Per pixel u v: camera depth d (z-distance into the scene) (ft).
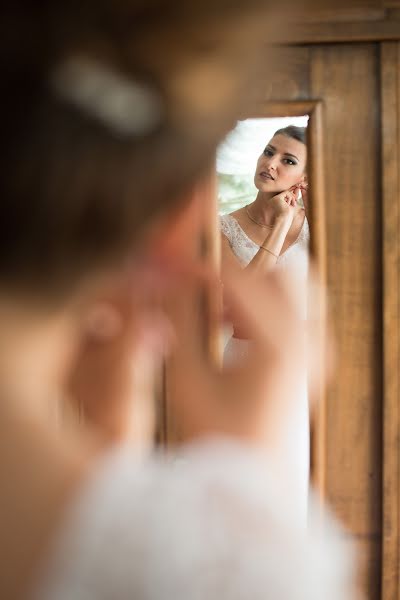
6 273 0.84
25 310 0.86
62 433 0.92
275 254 5.02
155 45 0.86
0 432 0.84
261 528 0.96
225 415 1.11
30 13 0.83
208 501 0.95
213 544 0.92
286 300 1.17
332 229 4.60
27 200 0.82
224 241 5.13
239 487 0.99
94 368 1.11
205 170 0.94
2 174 0.81
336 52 4.49
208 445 1.08
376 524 4.75
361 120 4.53
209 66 0.90
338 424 4.68
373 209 4.59
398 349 4.60
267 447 1.09
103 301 1.02
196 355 1.15
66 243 0.85
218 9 0.89
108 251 0.88
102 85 0.84
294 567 0.96
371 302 4.63
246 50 0.92
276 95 4.49
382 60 4.45
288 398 1.12
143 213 0.89
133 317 1.09
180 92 0.88
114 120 0.84
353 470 4.71
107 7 0.84
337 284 4.62
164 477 0.96
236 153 4.90
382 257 4.57
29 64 0.82
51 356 0.91
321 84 4.50
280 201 5.06
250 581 0.92
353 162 4.56
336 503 4.73
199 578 0.89
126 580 0.87
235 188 5.06
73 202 0.83
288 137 4.87
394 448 4.64
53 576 0.84
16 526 0.84
